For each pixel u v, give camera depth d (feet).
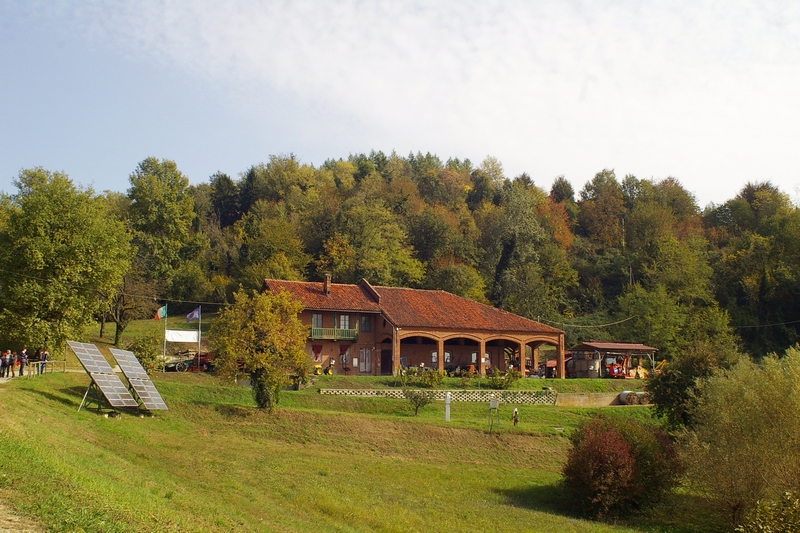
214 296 305.73
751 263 321.52
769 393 95.04
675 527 94.32
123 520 46.44
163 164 261.65
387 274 289.33
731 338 269.85
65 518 42.27
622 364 237.25
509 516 90.17
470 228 374.02
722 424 97.30
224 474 88.53
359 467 108.58
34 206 147.64
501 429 141.90
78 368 165.37
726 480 92.07
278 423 131.03
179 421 123.85
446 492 100.78
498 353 230.48
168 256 252.83
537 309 290.56
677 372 141.49
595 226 431.84
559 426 152.97
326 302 203.62
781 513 79.46
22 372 130.52
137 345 152.66
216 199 411.54
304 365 140.05
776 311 304.91
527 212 358.02
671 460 104.68
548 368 233.76
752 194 453.99
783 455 90.53
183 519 55.47
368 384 174.60
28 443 62.34
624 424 110.01
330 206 335.67
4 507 41.93
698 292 293.02
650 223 391.04
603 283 361.10
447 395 148.87
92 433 95.45
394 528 75.31
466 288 296.92
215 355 147.43
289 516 71.87
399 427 136.77
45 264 143.95
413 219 353.51
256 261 296.92
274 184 412.98
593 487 98.02
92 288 151.84
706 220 444.96
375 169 499.92
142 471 77.51
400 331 199.52
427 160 577.43
